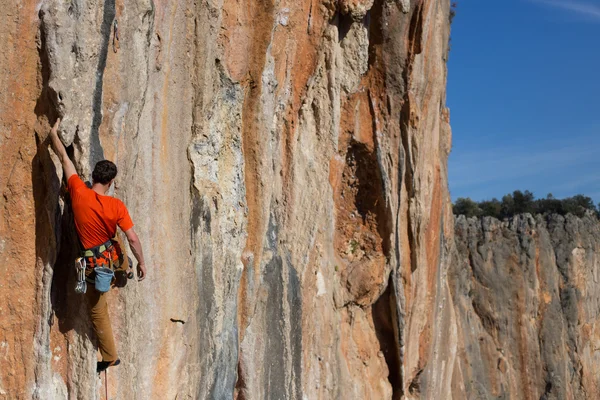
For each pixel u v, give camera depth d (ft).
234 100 34.17
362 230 51.21
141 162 26.66
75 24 22.36
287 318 38.73
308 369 41.42
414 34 49.75
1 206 22.21
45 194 22.79
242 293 35.12
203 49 31.24
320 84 43.80
